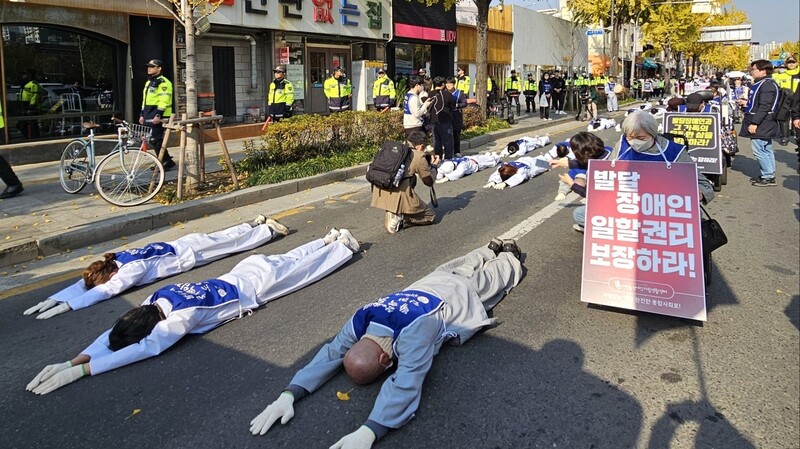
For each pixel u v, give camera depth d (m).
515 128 17.80
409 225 7.13
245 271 4.83
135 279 5.16
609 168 4.43
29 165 11.23
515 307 4.56
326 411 3.25
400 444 2.96
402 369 3.22
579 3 33.00
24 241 6.27
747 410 3.18
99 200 8.28
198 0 8.44
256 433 3.08
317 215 7.88
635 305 4.24
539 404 3.27
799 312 4.40
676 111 9.12
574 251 5.95
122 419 3.27
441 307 3.73
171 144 13.20
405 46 22.19
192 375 3.71
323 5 17.25
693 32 41.81
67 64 12.24
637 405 3.24
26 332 4.44
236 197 8.40
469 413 3.19
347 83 16.03
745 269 5.37
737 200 8.23
